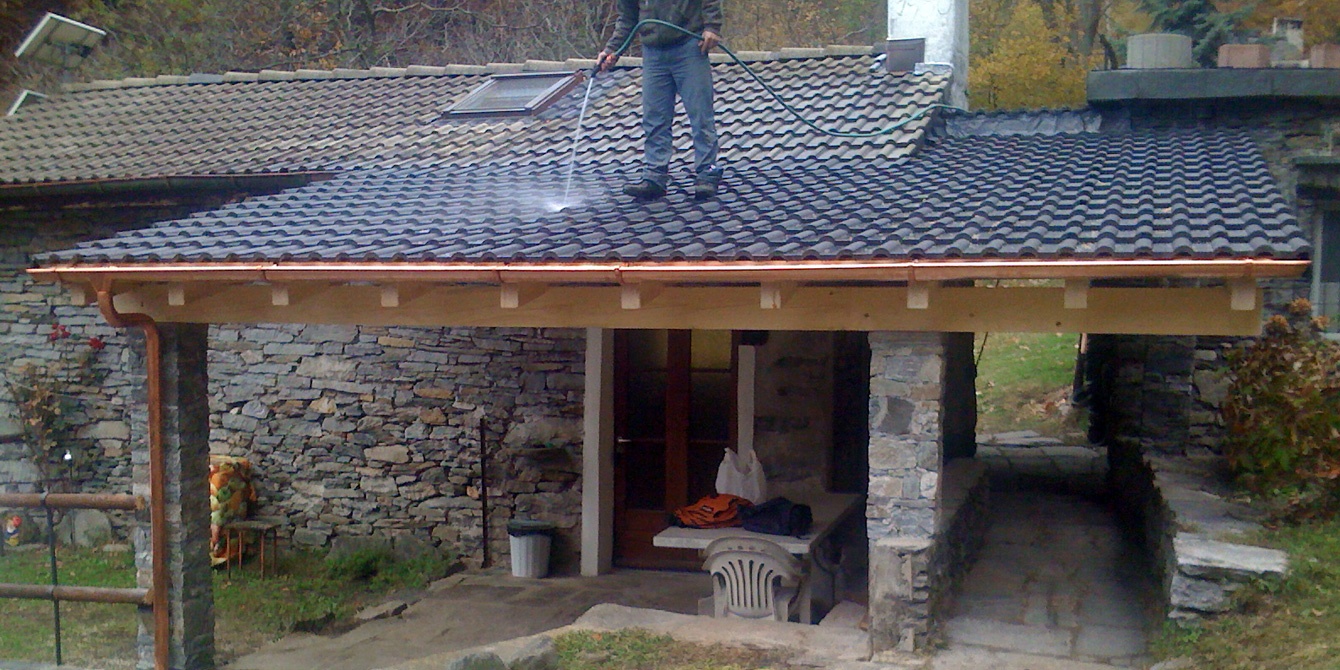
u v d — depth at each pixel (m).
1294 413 6.18
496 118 9.85
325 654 7.14
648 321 5.95
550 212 6.81
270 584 8.89
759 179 7.46
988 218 5.72
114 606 8.18
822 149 8.06
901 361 5.70
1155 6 15.31
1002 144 8.41
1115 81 8.45
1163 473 7.25
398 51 20.73
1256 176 6.83
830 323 5.71
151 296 6.32
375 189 7.95
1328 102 8.13
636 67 10.71
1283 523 5.80
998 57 17.06
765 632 6.05
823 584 7.53
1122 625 6.24
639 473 9.23
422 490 9.41
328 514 9.59
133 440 6.44
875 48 10.10
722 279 5.31
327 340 9.56
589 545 9.03
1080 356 14.83
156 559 6.30
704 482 9.02
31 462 9.90
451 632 7.61
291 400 9.65
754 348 8.66
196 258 5.90
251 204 7.65
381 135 9.72
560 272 5.42
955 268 4.96
